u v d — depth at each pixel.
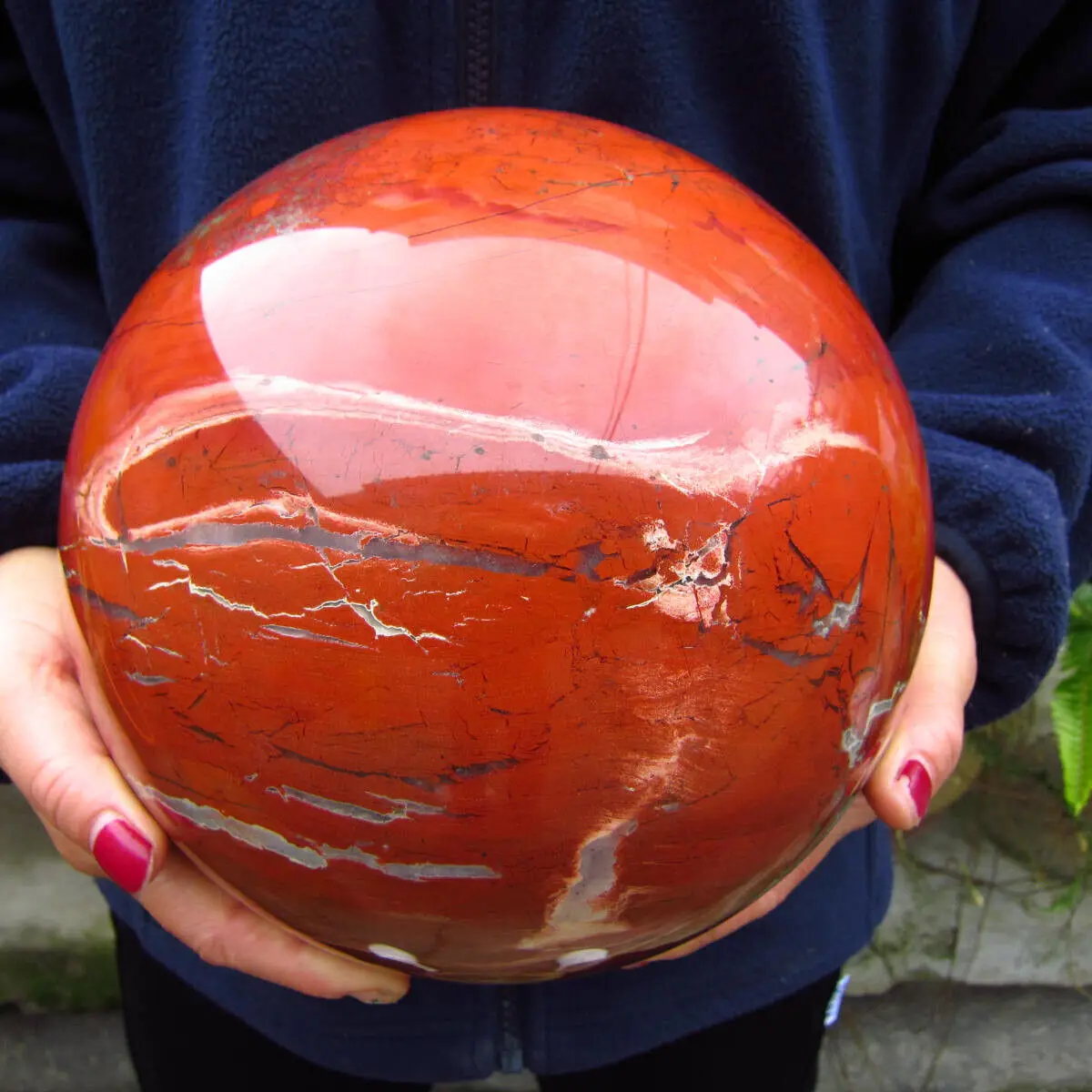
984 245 0.76
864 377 0.46
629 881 0.44
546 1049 0.75
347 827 0.42
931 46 0.69
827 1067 1.33
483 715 0.39
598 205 0.43
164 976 0.82
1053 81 0.77
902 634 0.47
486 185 0.43
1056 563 0.64
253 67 0.62
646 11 0.63
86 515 0.45
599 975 0.74
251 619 0.40
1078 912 1.36
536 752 0.40
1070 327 0.70
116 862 0.49
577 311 0.40
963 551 0.65
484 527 0.38
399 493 0.39
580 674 0.39
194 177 0.66
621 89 0.66
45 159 0.77
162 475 0.42
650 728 0.40
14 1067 1.32
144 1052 0.86
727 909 0.50
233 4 0.61
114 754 0.50
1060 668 1.20
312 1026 0.74
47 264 0.77
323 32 0.62
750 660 0.41
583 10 0.63
